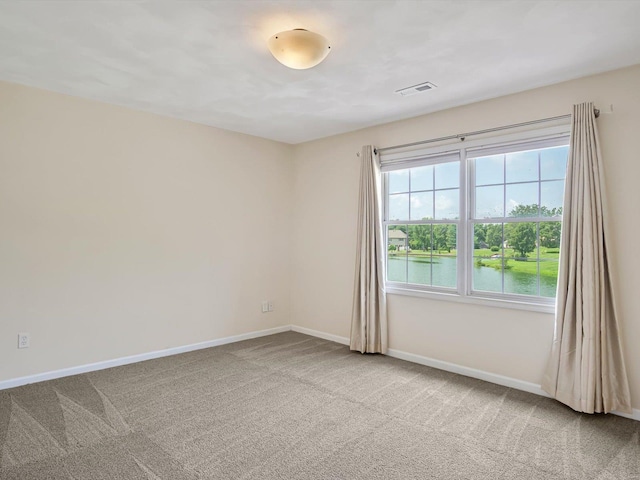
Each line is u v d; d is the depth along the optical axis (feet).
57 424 8.54
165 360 12.98
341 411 9.38
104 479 6.67
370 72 9.48
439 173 12.80
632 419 8.97
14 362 10.53
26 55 8.68
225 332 15.12
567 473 7.00
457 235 12.23
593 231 9.20
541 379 10.42
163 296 13.37
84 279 11.66
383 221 14.32
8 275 10.40
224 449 7.66
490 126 11.37
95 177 11.82
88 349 11.76
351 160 15.08
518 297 11.07
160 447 7.70
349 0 6.52
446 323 12.36
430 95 11.10
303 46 7.40
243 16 7.04
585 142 9.39
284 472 6.95
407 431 8.45
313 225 16.55
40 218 10.86
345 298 15.30
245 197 15.67
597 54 8.52
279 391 10.54
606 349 9.08
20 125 10.52
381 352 13.78
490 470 7.07
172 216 13.53
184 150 13.79
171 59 8.85
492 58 8.72
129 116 12.46
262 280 16.35
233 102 11.80
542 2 6.57
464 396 10.29
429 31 7.55
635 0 6.51
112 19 7.16
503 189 11.41
